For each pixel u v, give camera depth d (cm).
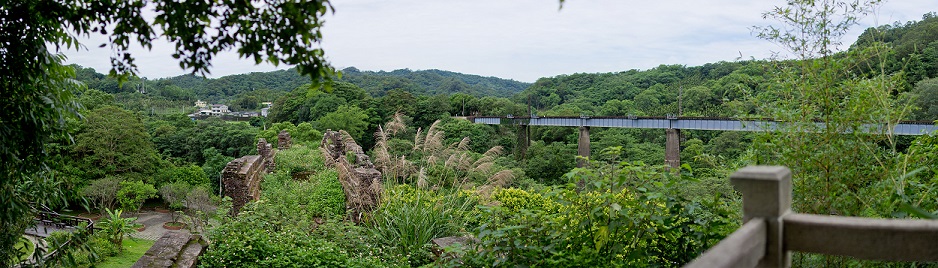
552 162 4762
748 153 534
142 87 10769
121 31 358
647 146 5584
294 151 1952
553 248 493
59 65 497
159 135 6278
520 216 534
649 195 443
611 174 475
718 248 178
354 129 6188
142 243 2767
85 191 3806
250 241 752
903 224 204
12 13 434
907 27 2302
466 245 601
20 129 464
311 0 323
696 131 5356
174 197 4016
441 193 983
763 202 215
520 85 16900
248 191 1171
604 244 491
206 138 6138
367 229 916
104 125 4291
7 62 441
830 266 450
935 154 478
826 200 466
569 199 500
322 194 1226
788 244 217
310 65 339
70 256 571
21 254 541
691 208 456
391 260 805
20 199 502
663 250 494
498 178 1061
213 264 680
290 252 750
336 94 7062
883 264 420
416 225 876
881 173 457
